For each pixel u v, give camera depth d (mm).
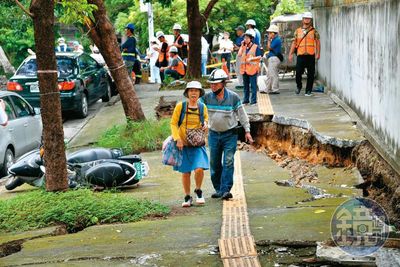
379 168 14180
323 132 16719
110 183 14727
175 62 29047
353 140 15703
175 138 12492
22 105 20438
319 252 8945
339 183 14555
